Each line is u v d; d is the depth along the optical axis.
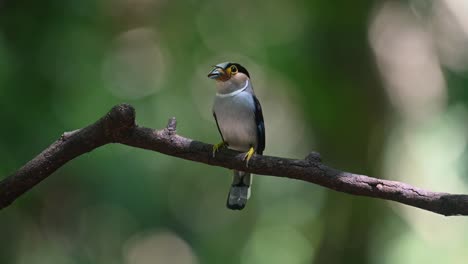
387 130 13.72
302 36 14.07
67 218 13.16
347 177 5.37
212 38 14.76
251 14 14.74
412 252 15.52
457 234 16.02
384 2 13.44
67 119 11.09
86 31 11.86
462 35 14.03
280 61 14.02
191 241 15.72
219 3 14.65
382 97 13.67
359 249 13.07
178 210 15.47
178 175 15.48
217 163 5.82
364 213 13.11
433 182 14.73
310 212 16.91
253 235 17.73
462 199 5.06
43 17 11.00
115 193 12.27
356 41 13.46
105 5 12.77
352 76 13.48
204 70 14.82
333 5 13.29
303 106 13.96
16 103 10.43
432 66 14.09
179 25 14.76
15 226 12.73
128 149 12.70
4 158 10.16
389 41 13.95
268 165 5.64
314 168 5.47
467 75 12.98
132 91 14.04
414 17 13.70
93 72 12.07
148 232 14.35
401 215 14.57
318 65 13.61
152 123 13.55
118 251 13.91
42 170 5.61
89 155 12.09
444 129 13.73
